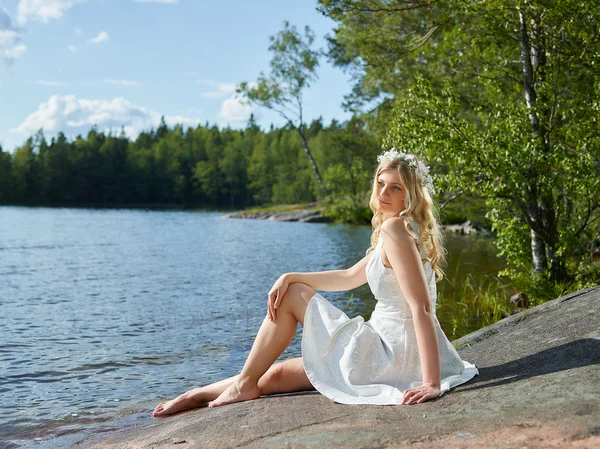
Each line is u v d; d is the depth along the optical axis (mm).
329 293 9367
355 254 16656
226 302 9156
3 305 8977
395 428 2238
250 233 26750
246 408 2961
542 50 8211
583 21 7430
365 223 33719
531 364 2939
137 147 98312
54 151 82625
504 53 8891
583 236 8781
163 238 23859
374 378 2908
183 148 95125
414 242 2902
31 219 40875
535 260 8023
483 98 9203
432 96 7688
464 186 7570
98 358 5707
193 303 9070
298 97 36812
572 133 7621
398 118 7863
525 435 1937
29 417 3971
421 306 2762
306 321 3062
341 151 33719
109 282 11547
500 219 8461
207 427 2730
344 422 2439
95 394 4527
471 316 7234
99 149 88125
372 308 8148
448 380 2875
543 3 7324
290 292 3178
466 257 13938
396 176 3027
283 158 80188
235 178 88812
